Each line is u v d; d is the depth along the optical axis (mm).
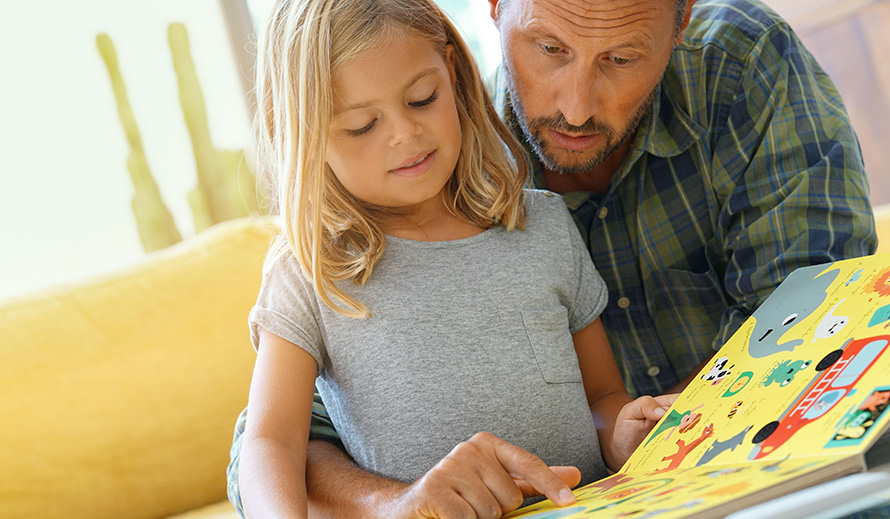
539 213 995
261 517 717
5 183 2020
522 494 677
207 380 1479
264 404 836
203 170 2117
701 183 1145
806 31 2596
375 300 878
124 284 1542
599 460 890
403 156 875
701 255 1169
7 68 2014
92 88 2059
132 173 2061
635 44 942
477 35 2268
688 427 729
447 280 899
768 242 1042
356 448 877
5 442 1370
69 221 2053
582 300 979
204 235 1658
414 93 877
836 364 650
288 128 899
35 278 2037
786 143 1076
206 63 2180
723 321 1070
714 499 511
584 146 1035
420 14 941
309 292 889
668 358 1195
